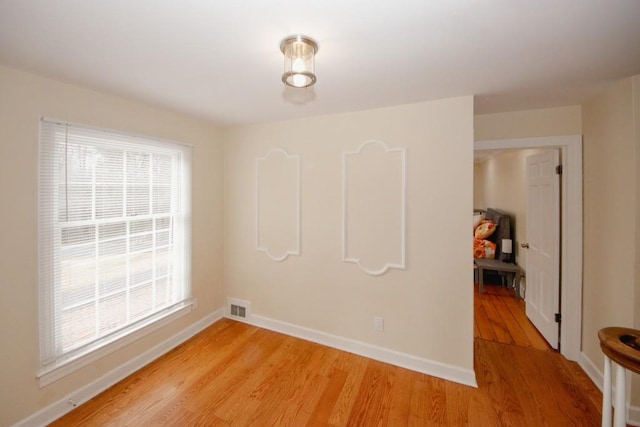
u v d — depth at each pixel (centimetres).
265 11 108
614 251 185
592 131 208
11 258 157
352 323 246
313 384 205
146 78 172
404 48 136
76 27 118
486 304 359
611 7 105
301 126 263
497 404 185
